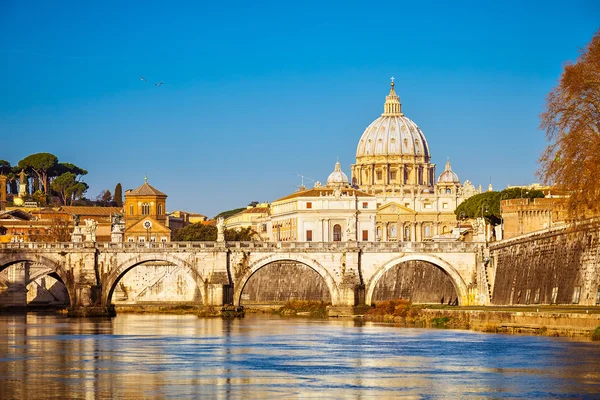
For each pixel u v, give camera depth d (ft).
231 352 548.72
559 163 586.86
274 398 399.44
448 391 412.36
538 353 507.30
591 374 445.37
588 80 582.35
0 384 430.61
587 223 613.93
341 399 397.80
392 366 482.28
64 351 554.05
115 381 438.81
